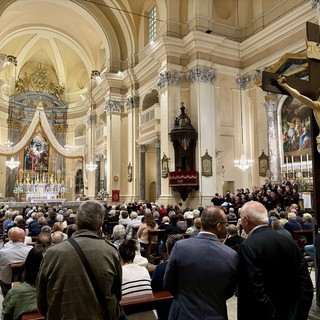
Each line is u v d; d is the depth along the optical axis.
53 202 19.06
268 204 10.77
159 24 16.61
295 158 13.04
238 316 2.21
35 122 21.95
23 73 27.42
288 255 2.23
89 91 23.95
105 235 9.80
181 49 15.59
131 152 19.39
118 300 2.11
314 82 4.19
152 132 17.31
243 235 6.95
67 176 26.64
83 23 22.97
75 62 28.38
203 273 2.19
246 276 2.13
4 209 13.14
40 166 25.53
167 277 2.30
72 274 1.93
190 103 15.32
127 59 20.34
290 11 13.05
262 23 15.02
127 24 19.70
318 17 10.73
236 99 15.76
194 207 14.46
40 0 19.41
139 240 7.11
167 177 15.05
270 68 4.35
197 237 2.36
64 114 27.95
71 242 2.02
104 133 21.36
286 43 13.50
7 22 21.73
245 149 15.48
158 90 17.12
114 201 19.19
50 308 1.92
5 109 25.45
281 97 13.88
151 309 3.06
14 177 24.52
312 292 2.30
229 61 15.73
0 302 5.27
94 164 23.25
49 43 26.67
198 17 15.21
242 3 16.19
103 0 19.64
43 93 27.41
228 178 15.31
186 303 2.18
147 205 13.65
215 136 15.11
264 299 2.05
